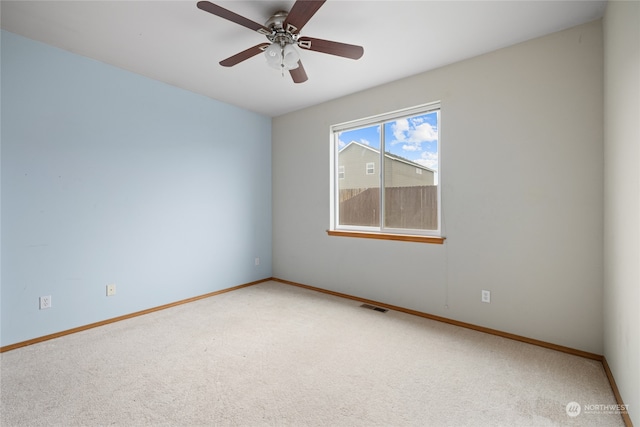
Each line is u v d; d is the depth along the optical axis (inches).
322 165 153.6
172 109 131.5
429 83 116.0
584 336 87.0
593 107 84.7
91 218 108.7
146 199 123.6
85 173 107.0
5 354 88.5
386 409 65.1
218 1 76.1
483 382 74.7
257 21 85.1
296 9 67.6
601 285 84.4
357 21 84.7
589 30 84.9
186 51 102.5
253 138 167.9
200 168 142.6
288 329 107.0
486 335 102.1
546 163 92.2
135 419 61.8
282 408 65.2
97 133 109.7
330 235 150.9
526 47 95.0
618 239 67.9
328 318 117.7
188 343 96.0
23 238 94.2
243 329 107.0
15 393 69.9
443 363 83.7
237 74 120.3
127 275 118.0
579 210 87.2
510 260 99.2
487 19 83.8
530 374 78.2
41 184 97.5
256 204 170.1
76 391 70.8
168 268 130.9
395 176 132.1
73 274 104.5
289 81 126.8
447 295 113.3
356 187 145.8
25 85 93.9
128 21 85.4
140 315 120.8
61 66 101.1
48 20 84.8
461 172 108.9
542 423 60.8
